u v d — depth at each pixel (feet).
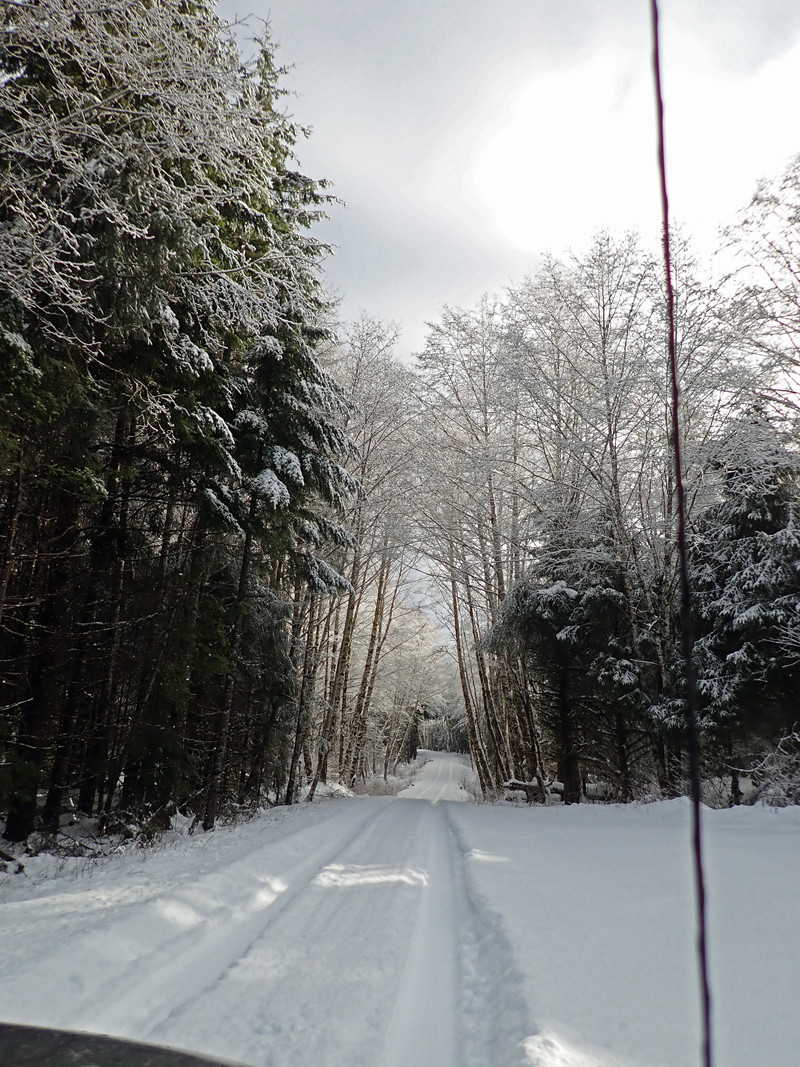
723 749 44.96
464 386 69.51
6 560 24.36
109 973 12.06
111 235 21.71
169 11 23.85
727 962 11.84
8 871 23.30
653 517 48.52
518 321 57.47
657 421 48.14
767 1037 8.85
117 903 16.38
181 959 13.38
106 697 35.01
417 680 119.96
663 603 48.98
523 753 64.80
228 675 38.55
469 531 66.03
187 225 23.89
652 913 15.34
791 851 22.43
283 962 12.96
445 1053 9.56
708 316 46.47
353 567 68.80
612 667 49.44
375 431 70.38
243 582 39.81
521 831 31.58
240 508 35.68
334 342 42.91
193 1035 9.89
